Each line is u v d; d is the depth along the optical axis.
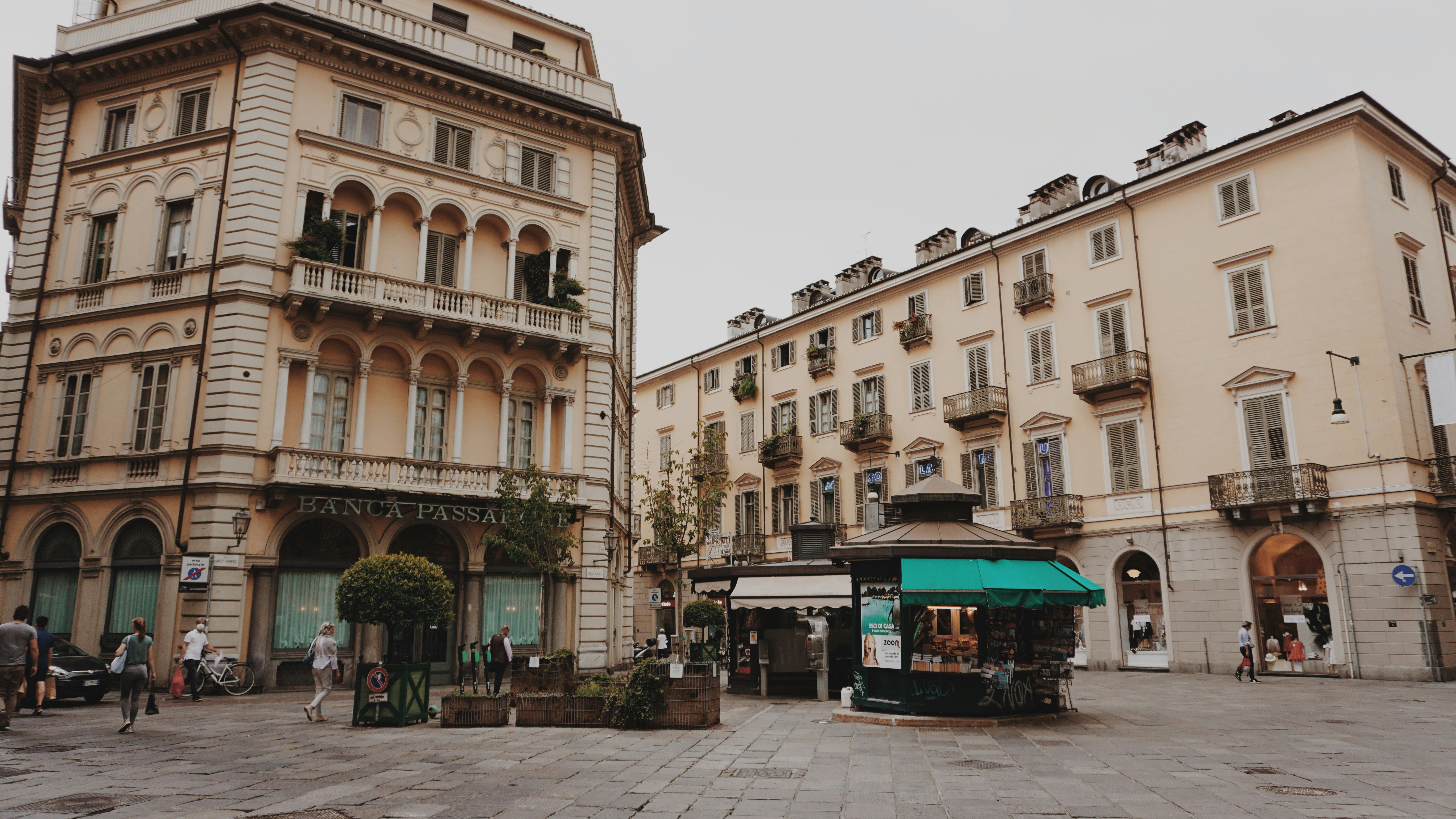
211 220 22.58
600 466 26.30
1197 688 21.39
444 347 24.14
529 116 26.66
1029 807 8.06
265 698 19.06
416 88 24.89
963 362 34.66
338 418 22.86
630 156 29.19
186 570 19.56
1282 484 24.53
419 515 22.59
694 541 42.62
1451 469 23.12
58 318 23.17
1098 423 29.77
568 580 24.94
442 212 25.27
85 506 21.88
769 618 20.84
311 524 21.84
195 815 7.50
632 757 10.86
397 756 10.86
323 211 23.20
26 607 14.02
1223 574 26.11
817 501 40.16
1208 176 27.80
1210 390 27.03
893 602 14.64
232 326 21.47
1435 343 25.69
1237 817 7.61
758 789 8.88
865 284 42.94
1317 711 16.00
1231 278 26.95
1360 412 23.84
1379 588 23.00
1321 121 25.09
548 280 26.36
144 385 22.28
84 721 14.47
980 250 34.22
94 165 23.98
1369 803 8.10
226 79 23.34
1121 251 29.94
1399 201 25.89
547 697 14.03
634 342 35.72
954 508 15.73
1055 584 14.09
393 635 22.39
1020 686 14.52
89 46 24.86
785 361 43.25
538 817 7.61
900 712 14.20
